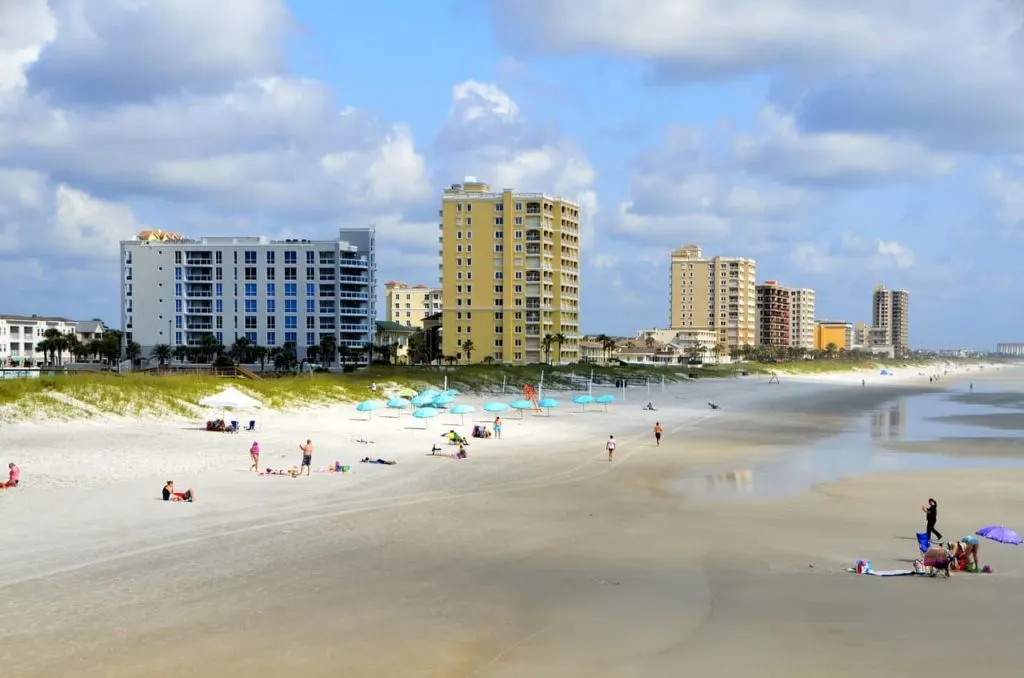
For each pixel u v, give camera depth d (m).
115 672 18.34
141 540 30.02
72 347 173.25
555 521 36.53
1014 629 21.89
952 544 30.05
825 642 20.86
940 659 19.67
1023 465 57.00
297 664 19.06
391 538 32.06
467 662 19.41
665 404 123.00
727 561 29.53
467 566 28.23
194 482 41.94
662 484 48.16
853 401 138.12
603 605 23.95
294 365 163.75
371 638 20.88
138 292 172.50
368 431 70.12
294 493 40.34
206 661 19.11
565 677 18.56
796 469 54.84
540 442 68.00
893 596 25.03
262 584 25.33
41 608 22.45
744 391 166.25
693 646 20.56
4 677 17.91
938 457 61.62
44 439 54.78
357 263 173.38
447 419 84.06
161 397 72.50
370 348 177.12
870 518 38.03
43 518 32.53
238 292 171.88
